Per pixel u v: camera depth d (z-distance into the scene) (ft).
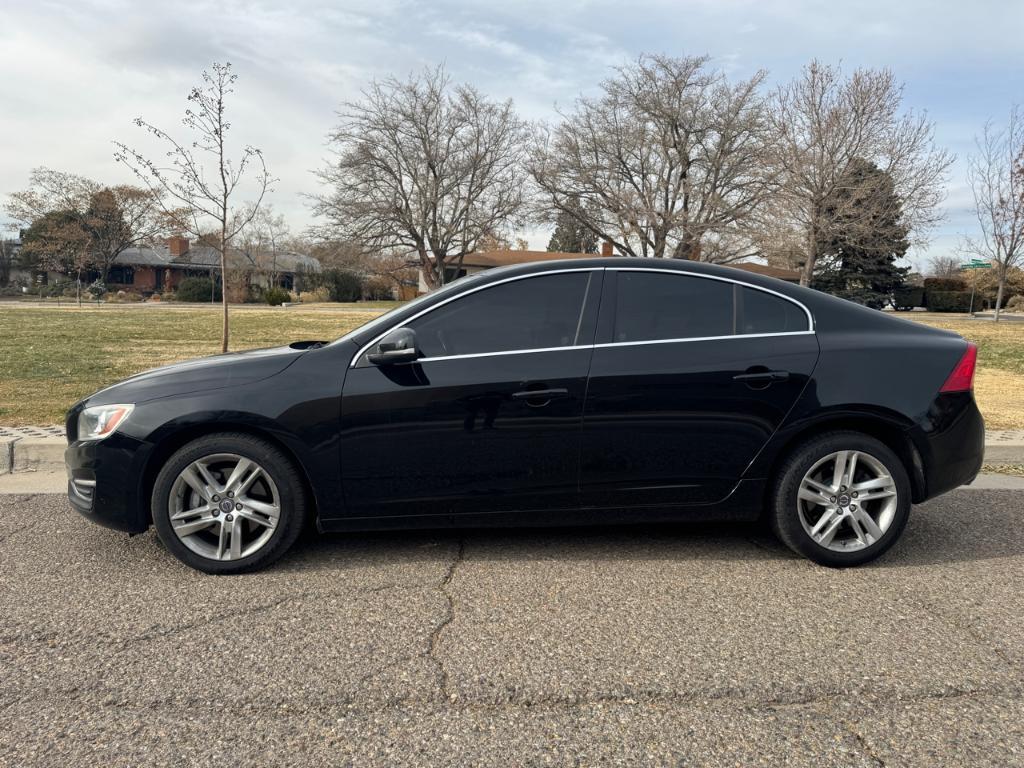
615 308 12.66
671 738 7.68
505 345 12.40
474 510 12.48
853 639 9.93
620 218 121.08
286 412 11.93
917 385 12.52
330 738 7.66
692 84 118.52
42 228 177.47
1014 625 10.39
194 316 84.23
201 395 12.02
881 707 8.27
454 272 160.86
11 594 11.34
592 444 12.30
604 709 8.21
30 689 8.58
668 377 12.29
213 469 12.28
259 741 7.59
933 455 12.57
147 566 12.53
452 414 12.13
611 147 122.93
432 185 137.69
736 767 7.20
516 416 12.17
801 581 12.00
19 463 19.94
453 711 8.17
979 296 161.38
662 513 12.73
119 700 8.36
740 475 12.54
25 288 195.62
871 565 12.77
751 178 111.65
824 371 12.45
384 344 11.95
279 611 10.75
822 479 12.67
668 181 119.24
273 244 200.85
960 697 8.48
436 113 134.92
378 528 12.51
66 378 31.94
